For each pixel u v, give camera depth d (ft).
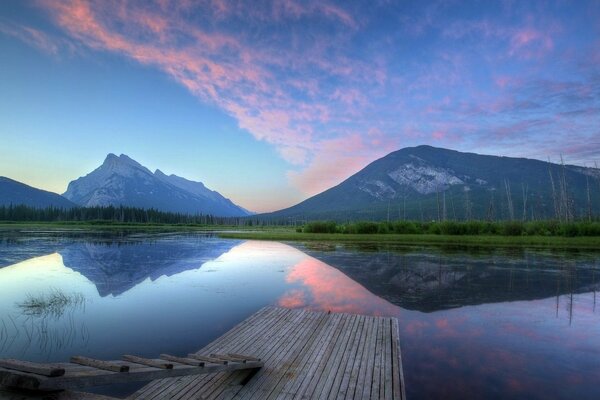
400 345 43.91
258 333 44.52
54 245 163.84
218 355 33.30
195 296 67.72
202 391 28.91
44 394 13.84
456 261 116.16
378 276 89.45
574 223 202.39
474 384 33.45
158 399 27.45
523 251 143.95
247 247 163.32
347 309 60.03
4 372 13.87
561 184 318.86
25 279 83.56
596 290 74.74
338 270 98.48
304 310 55.67
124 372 18.60
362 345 40.37
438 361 38.83
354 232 241.76
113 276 87.92
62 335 45.42
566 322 53.47
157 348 40.93
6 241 183.21
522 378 34.78
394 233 236.63
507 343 44.62
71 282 80.18
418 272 95.45
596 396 31.42
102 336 44.96
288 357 36.78
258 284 79.05
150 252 140.97
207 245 173.58
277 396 28.37
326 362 35.47
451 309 60.39
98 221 532.32
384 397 28.58
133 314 54.85
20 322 50.70
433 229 227.40
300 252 142.00
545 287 77.71
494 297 68.64
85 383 15.88
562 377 35.12
